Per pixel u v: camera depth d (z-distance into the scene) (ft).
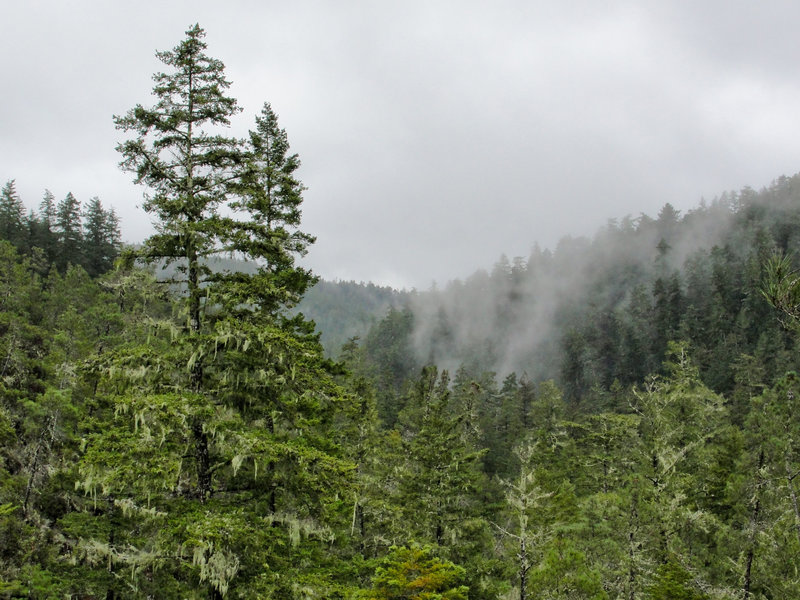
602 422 123.95
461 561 70.23
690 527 68.39
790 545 55.11
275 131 59.52
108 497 55.36
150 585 44.09
